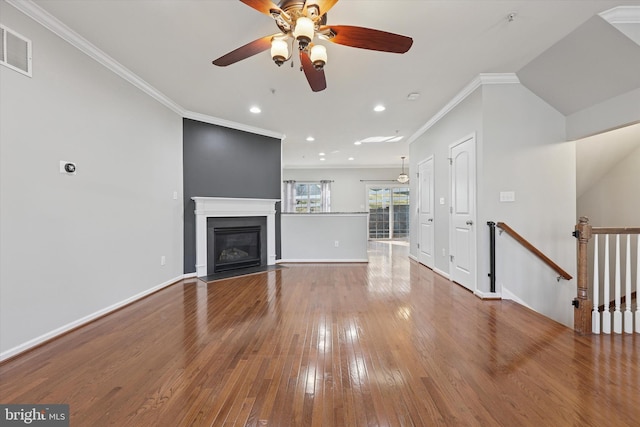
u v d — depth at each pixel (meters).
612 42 2.44
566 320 3.47
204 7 2.23
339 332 2.54
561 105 3.32
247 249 5.46
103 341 2.38
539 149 3.43
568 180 3.44
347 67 3.18
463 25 2.46
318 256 6.05
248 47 2.01
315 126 5.41
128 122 3.33
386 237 10.51
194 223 4.69
